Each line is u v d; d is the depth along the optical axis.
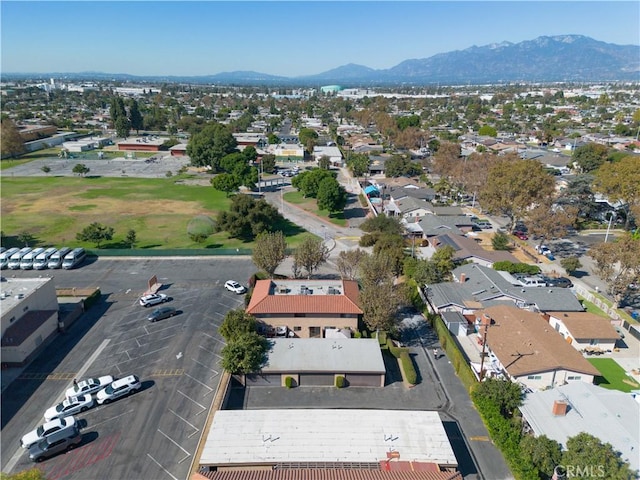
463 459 37.12
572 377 45.88
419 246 88.25
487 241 91.00
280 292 57.84
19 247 86.38
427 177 143.00
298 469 32.94
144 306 62.72
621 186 87.75
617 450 33.72
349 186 137.88
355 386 46.84
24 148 181.75
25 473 28.05
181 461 36.41
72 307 62.00
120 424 40.47
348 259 66.62
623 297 67.00
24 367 48.75
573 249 87.56
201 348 52.72
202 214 107.81
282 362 46.81
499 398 40.81
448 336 53.19
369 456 34.41
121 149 193.75
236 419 37.94
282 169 160.25
